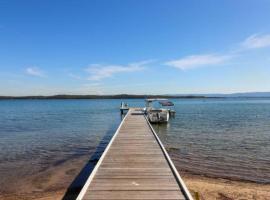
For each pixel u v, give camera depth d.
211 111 61.12
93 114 57.53
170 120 39.16
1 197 10.59
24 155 17.58
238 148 19.16
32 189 11.41
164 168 9.12
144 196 6.79
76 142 22.47
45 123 39.00
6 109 85.19
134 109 43.09
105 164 9.62
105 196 6.80
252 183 11.92
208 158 16.16
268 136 24.62
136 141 14.17
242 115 48.97
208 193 10.58
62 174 13.35
